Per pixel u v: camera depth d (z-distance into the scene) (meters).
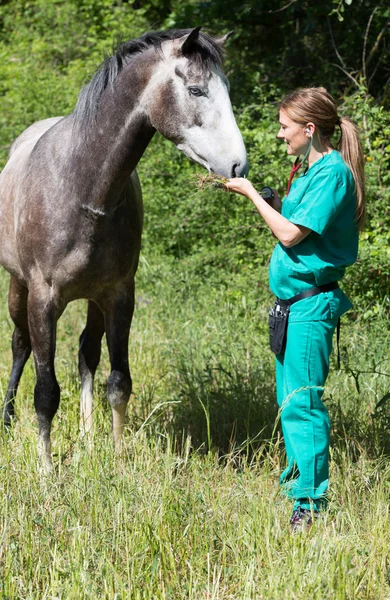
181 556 4.34
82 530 4.46
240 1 12.06
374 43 11.12
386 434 5.79
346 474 5.21
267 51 13.20
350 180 4.77
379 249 8.10
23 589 4.09
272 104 10.68
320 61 12.20
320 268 4.75
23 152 6.18
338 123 4.85
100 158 5.11
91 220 5.21
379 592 4.09
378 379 6.81
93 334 6.29
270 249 9.20
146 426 6.17
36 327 5.48
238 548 4.40
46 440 5.54
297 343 4.83
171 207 11.13
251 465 5.64
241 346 7.71
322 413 4.90
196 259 10.07
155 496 4.70
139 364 7.78
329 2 11.16
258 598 4.03
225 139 4.73
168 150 11.27
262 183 9.19
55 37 16.69
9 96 14.57
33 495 4.86
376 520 4.64
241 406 6.42
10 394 6.64
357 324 8.08
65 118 5.59
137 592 3.97
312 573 4.05
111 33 15.11
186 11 12.65
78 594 3.93
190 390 6.69
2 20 19.59
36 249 5.36
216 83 4.78
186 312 9.00
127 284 5.68
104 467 5.04
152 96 4.93
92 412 6.07
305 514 4.83
